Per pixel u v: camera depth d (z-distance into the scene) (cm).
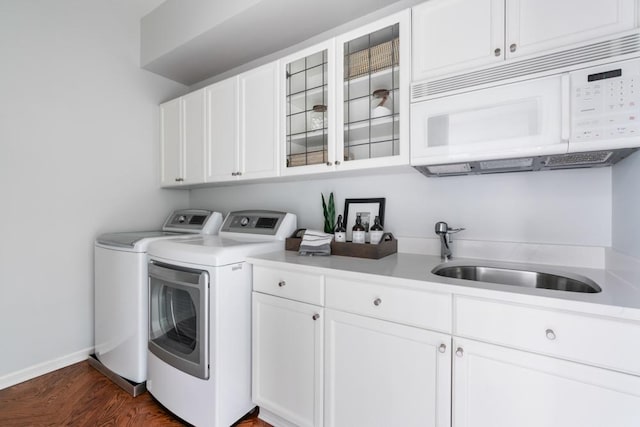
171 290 166
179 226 244
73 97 212
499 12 115
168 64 244
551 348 86
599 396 80
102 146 229
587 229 129
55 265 204
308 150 177
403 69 138
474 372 97
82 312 217
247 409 156
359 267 130
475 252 152
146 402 169
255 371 153
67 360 209
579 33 100
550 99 103
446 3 126
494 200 150
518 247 142
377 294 116
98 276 207
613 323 79
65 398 172
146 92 256
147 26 243
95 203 225
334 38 161
